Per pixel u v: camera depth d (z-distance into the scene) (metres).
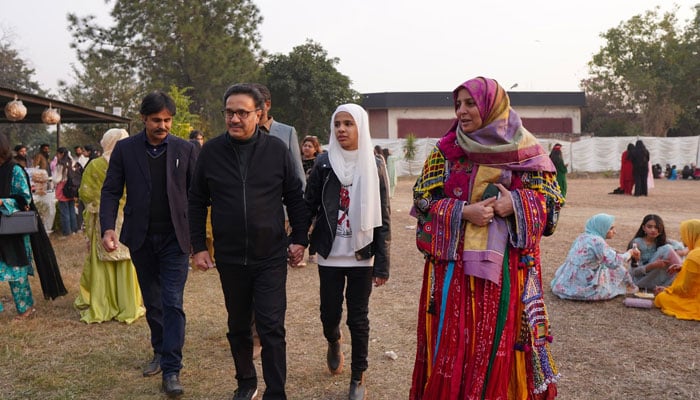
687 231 6.59
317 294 6.89
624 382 4.20
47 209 12.09
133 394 4.13
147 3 30.55
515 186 3.06
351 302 3.95
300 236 3.87
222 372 4.52
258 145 3.65
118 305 5.95
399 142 35.34
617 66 49.53
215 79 30.64
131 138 4.40
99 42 31.75
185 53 30.75
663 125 47.88
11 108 10.96
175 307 4.19
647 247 6.80
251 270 3.60
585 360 4.64
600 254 6.30
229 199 3.57
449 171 3.17
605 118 54.44
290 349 5.02
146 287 4.45
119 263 5.93
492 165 3.02
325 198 3.94
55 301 6.71
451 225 3.02
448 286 3.05
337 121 3.90
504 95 3.05
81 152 14.44
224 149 3.62
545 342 3.06
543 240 10.35
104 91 32.34
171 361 4.12
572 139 43.69
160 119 4.24
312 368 4.58
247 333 3.78
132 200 4.28
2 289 7.29
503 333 2.94
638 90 47.66
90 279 6.07
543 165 3.05
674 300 5.88
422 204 3.17
